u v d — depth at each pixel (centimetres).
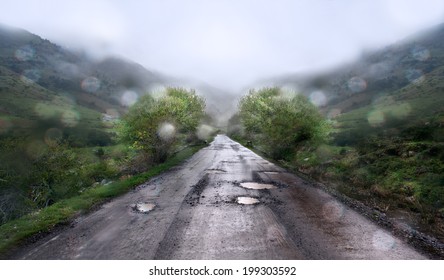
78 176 1739
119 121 2434
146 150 2289
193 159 2784
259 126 3142
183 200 1117
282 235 728
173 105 2525
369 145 2012
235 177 1683
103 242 686
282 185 1432
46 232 767
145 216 901
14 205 1304
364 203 1078
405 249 648
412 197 1105
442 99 8656
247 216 895
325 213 930
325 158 2186
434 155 1422
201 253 620
